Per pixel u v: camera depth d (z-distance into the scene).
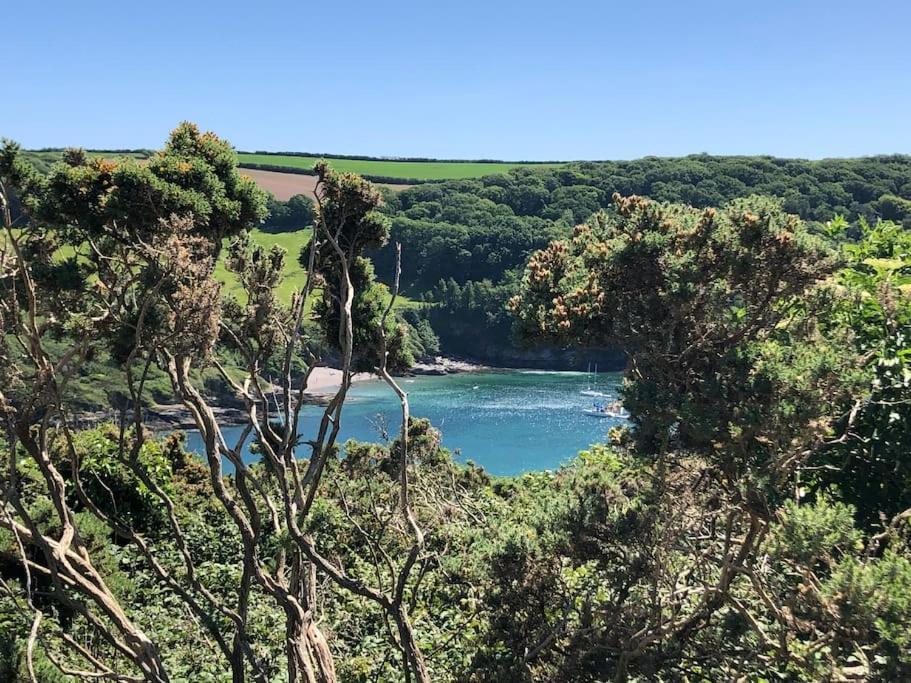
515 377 87.31
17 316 6.93
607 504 6.55
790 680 6.32
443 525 10.94
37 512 9.40
